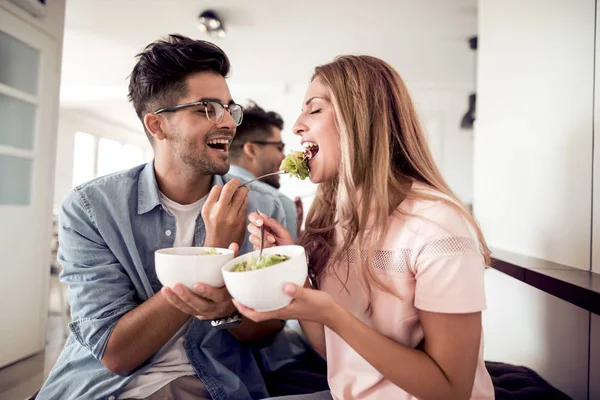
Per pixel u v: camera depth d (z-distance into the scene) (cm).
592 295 81
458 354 68
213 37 391
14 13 232
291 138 556
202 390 106
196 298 70
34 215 252
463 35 389
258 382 125
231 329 115
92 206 108
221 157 115
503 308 160
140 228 113
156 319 92
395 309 82
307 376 143
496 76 182
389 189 86
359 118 87
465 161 513
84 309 100
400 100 91
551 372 128
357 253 84
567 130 127
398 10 343
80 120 761
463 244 72
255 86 554
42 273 258
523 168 156
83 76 523
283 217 137
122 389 102
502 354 161
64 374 107
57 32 267
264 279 57
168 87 110
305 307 62
